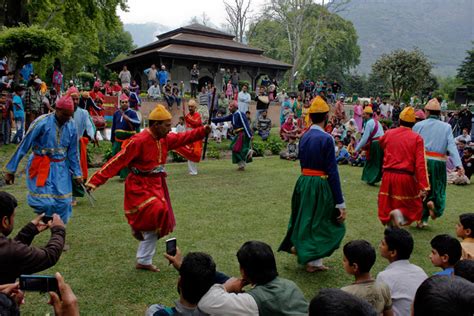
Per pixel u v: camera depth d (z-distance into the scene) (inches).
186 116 415.2
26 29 584.1
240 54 1182.3
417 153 238.5
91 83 1373.0
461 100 1029.8
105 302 166.7
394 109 963.3
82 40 1483.8
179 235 243.8
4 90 551.8
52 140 203.9
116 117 368.2
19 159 200.2
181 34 1167.0
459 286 60.9
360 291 125.9
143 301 168.7
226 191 353.4
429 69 1299.2
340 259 218.2
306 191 195.9
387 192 246.4
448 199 363.6
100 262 203.8
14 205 117.3
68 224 256.1
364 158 507.8
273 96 983.0
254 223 269.7
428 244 245.1
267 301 111.0
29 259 114.9
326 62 2160.4
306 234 194.4
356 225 274.8
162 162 197.6
